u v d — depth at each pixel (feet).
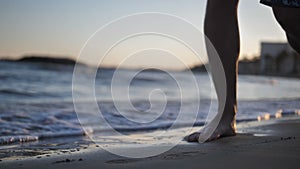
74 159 6.92
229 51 8.14
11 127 12.84
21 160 7.06
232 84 8.54
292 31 6.98
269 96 34.12
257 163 5.92
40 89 33.55
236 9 8.14
